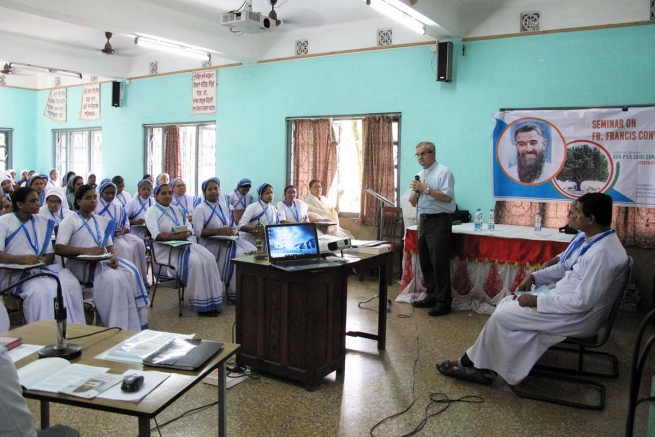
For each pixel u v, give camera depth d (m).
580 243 3.20
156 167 8.77
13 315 4.14
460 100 5.76
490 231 4.85
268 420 2.64
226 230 4.98
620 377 3.31
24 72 9.78
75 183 7.21
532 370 3.29
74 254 3.73
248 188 6.61
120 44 7.85
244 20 5.22
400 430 2.56
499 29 5.48
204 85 7.85
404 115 6.12
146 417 1.43
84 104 9.71
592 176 5.09
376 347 3.78
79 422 2.59
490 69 5.57
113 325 3.62
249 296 3.14
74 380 1.59
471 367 3.19
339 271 3.12
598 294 2.79
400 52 6.09
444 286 4.65
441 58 5.68
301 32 6.81
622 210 4.98
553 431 2.59
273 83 7.14
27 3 4.95
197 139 8.17
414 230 5.09
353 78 6.45
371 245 3.62
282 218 5.77
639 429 2.61
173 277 4.57
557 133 5.22
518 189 5.45
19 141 10.55
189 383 1.61
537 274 3.36
